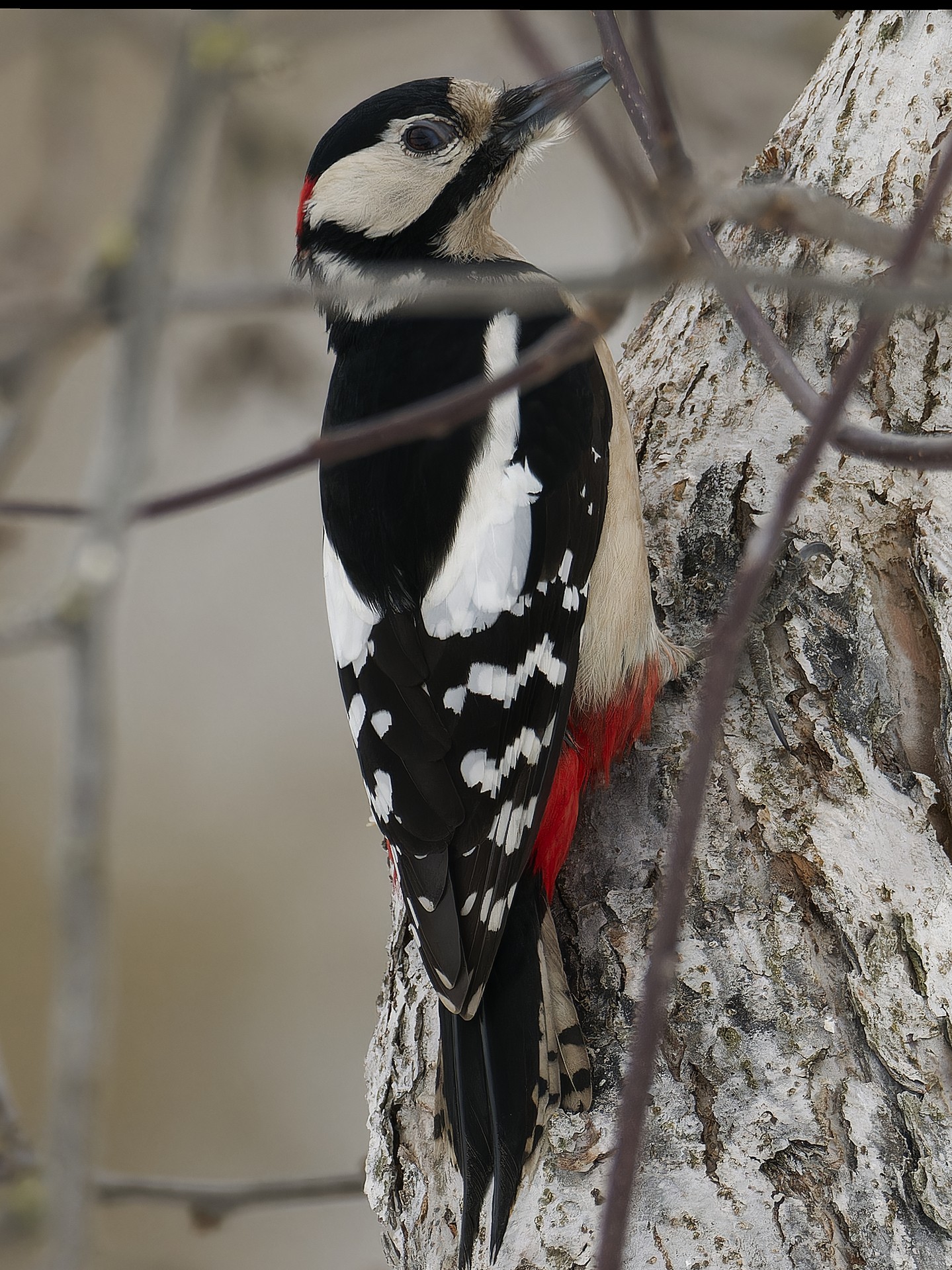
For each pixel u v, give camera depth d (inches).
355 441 147.6
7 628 119.6
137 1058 499.8
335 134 306.8
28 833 521.0
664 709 261.3
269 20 231.5
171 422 339.6
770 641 254.5
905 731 248.5
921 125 275.7
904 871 235.1
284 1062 504.4
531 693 252.7
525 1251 229.1
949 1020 225.0
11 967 504.4
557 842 249.3
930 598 249.1
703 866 242.7
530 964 236.8
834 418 145.1
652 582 274.7
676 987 236.1
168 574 571.2
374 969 520.1
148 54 293.3
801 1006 232.2
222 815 538.9
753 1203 224.2
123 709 550.6
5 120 304.7
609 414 269.9
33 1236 152.3
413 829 244.1
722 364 280.2
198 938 518.9
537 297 162.9
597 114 163.6
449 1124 231.3
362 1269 458.0
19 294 192.1
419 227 302.0
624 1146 137.1
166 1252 454.0
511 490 260.2
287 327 335.3
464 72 340.8
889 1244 219.3
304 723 559.2
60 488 434.9
